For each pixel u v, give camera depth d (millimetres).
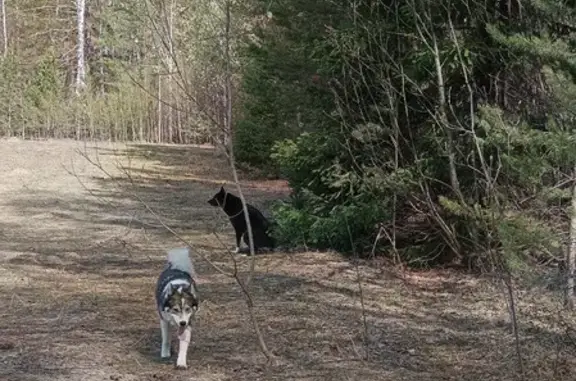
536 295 9078
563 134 7473
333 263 11438
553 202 8719
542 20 9219
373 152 10180
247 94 23328
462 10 10289
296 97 12375
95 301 9484
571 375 6754
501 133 8203
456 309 8945
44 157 29672
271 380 6590
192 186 22812
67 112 39031
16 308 9086
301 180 12289
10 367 6832
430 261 11102
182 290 6957
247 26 18891
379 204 11109
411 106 10789
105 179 23719
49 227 15555
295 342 7711
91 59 45219
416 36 9922
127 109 38469
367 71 10750
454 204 8578
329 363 7078
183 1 25047
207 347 7551
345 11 10953
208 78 19625
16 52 43531
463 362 7145
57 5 48562
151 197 20203
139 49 36281
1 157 29078
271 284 10328
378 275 10680
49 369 6801
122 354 7320
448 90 10172
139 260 12352
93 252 13023
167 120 38844
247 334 7992
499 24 9883
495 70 10305
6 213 17312
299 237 12273
